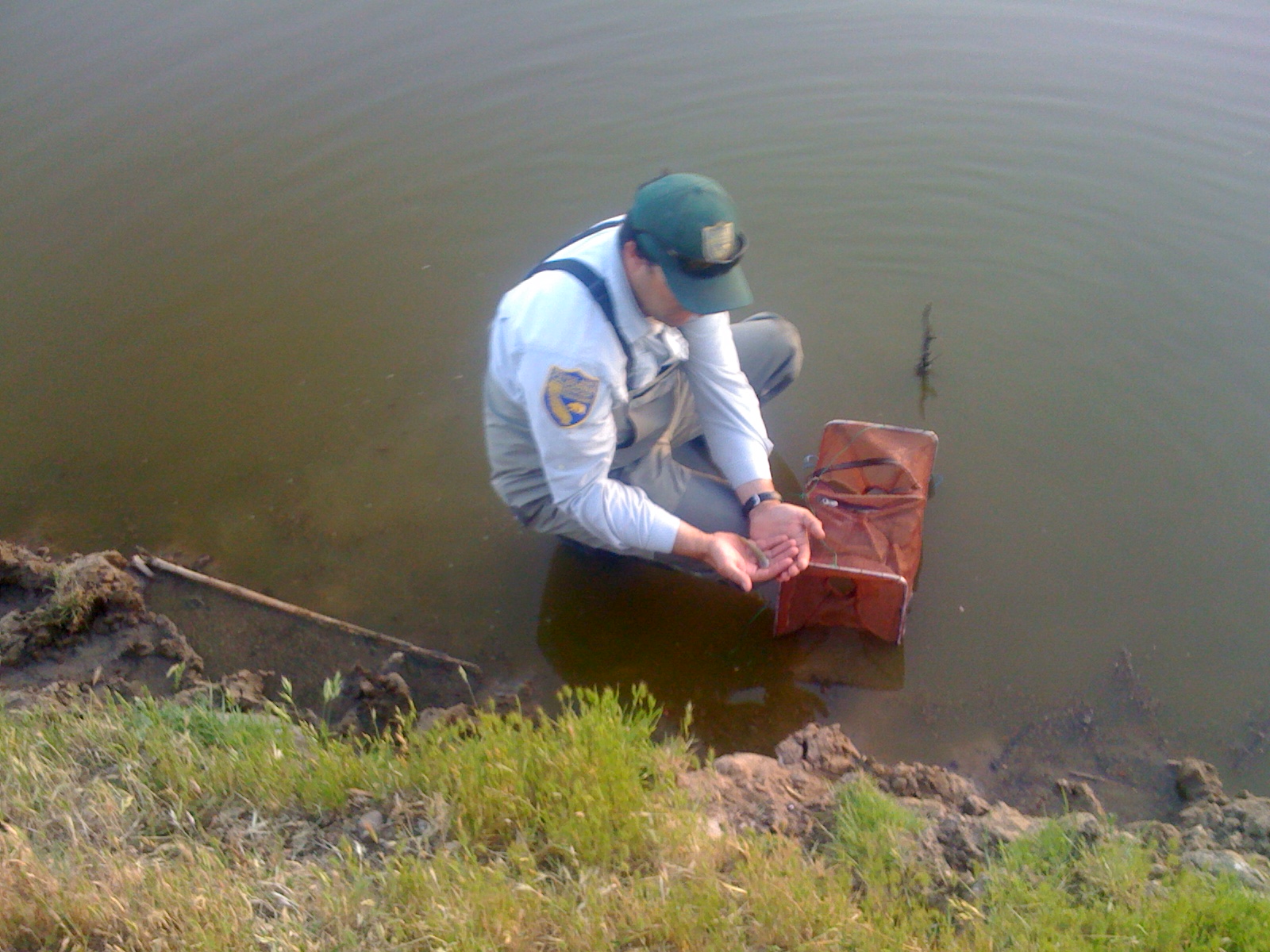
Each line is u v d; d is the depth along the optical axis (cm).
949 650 337
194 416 446
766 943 210
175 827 241
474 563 380
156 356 477
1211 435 400
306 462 424
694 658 344
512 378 295
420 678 337
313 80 663
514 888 215
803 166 558
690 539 298
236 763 257
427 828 239
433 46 688
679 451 397
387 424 439
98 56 712
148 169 593
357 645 346
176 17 753
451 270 516
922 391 431
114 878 216
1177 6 668
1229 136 552
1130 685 322
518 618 359
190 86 668
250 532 395
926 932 218
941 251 503
